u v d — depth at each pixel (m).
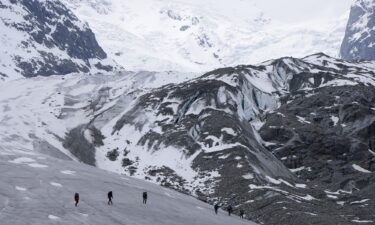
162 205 92.12
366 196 132.62
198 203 109.06
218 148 156.12
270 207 120.81
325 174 157.38
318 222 109.81
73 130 175.50
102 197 87.06
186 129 169.50
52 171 97.12
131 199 90.50
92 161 159.62
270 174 147.50
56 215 73.06
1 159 98.44
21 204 75.31
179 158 157.00
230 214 104.94
